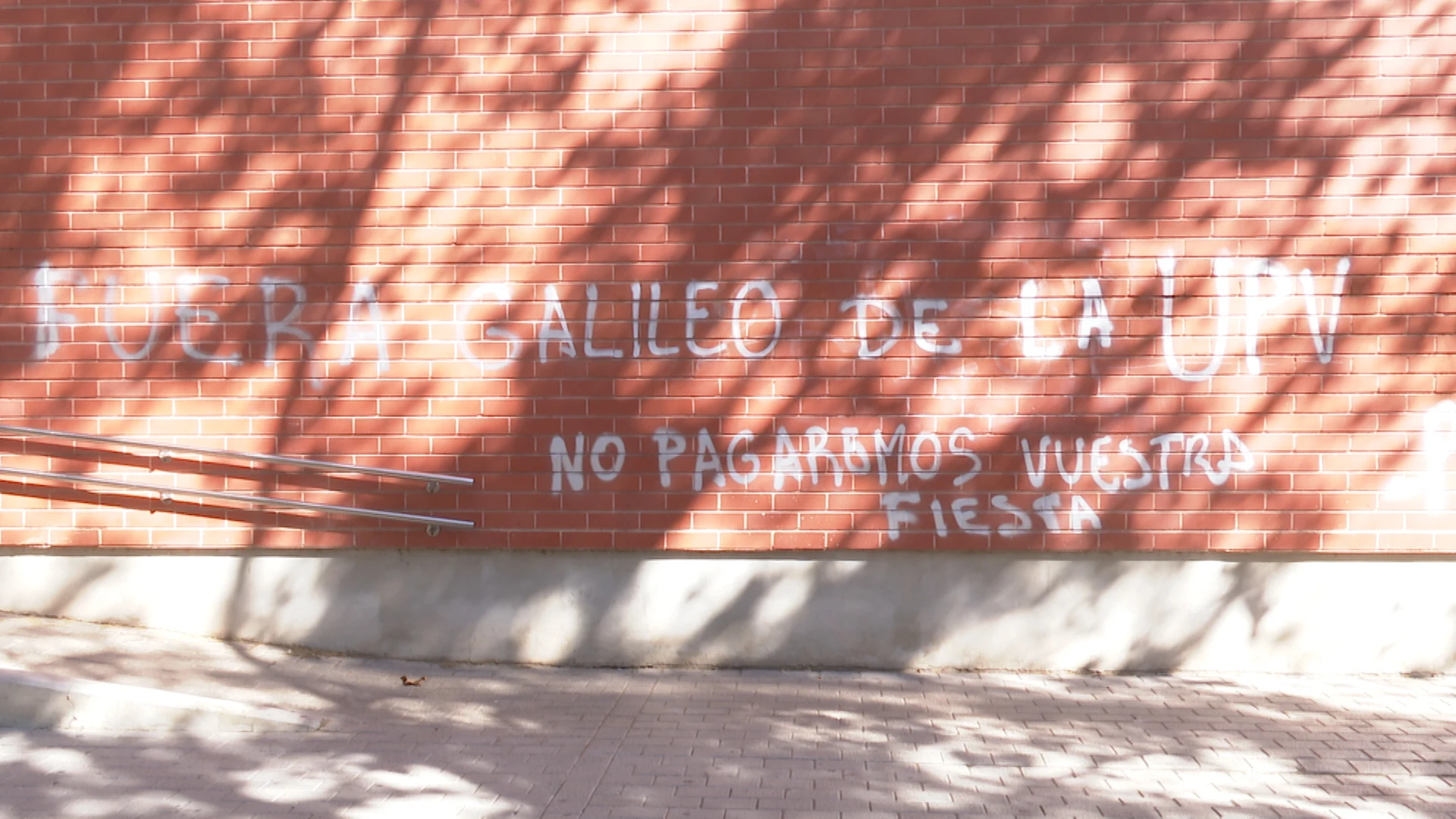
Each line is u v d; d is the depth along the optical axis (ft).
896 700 21.74
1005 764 18.47
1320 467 22.97
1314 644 23.29
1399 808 16.69
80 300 23.52
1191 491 23.06
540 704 21.39
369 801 16.84
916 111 23.08
